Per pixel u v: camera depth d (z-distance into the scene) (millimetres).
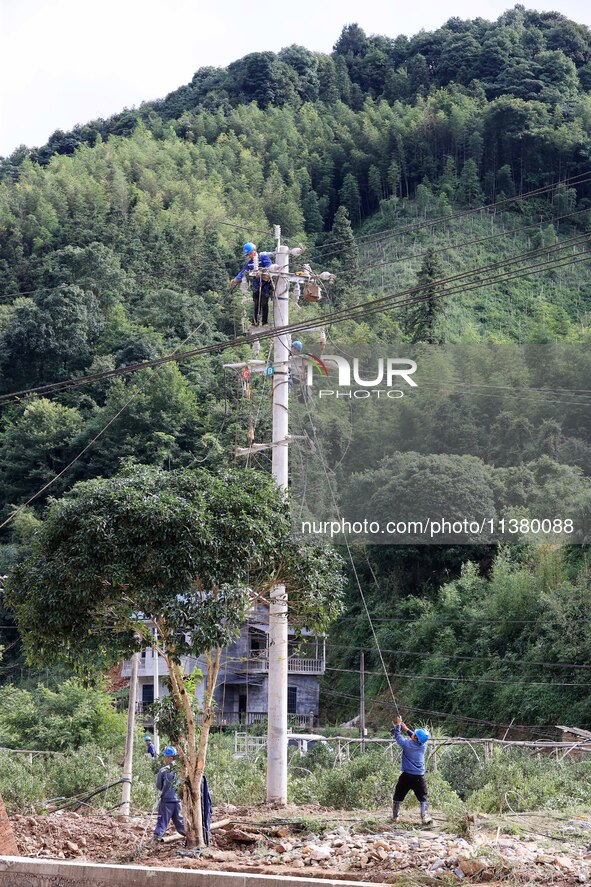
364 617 56156
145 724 48469
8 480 69375
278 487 16625
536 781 21062
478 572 54094
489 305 107688
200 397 71375
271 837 16297
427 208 139375
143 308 83375
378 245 130625
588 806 19516
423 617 52562
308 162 151375
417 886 11750
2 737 37281
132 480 15352
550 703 42406
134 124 174250
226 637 14391
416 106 169750
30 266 98062
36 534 15531
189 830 15289
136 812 24547
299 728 49750
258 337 18250
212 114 174500
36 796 25312
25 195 112625
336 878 12469
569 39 184000
